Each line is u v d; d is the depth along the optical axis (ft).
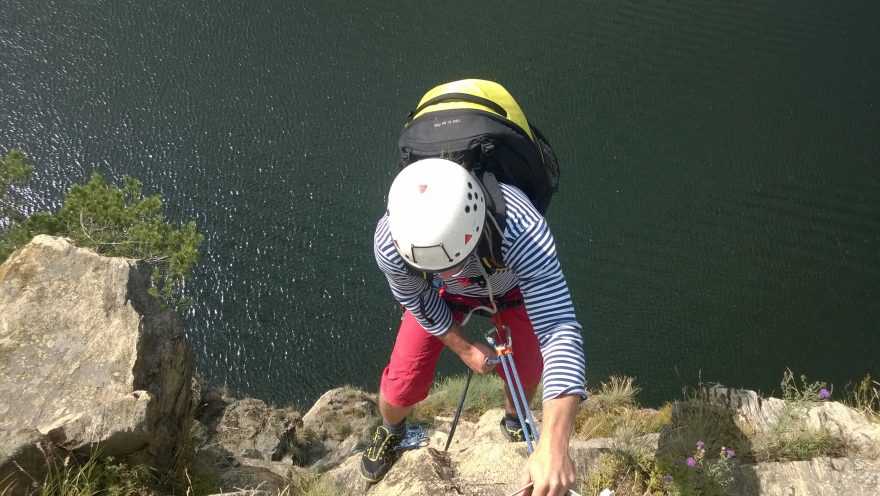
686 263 109.40
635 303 104.99
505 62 134.51
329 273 110.93
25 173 40.96
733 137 123.13
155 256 37.83
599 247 111.75
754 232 114.21
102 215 37.14
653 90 130.82
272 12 148.77
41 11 145.48
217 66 138.72
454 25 143.33
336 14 146.92
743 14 144.36
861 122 125.08
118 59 138.41
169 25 145.18
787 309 105.29
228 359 99.04
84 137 123.75
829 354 99.19
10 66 134.00
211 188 119.65
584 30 141.08
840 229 113.70
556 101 128.57
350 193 120.16
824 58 135.54
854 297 105.81
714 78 133.18
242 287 107.65
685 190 119.03
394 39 140.97
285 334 101.55
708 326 102.83
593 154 122.52
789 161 122.72
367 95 133.59
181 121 128.57
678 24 141.79
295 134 126.93
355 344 101.35
